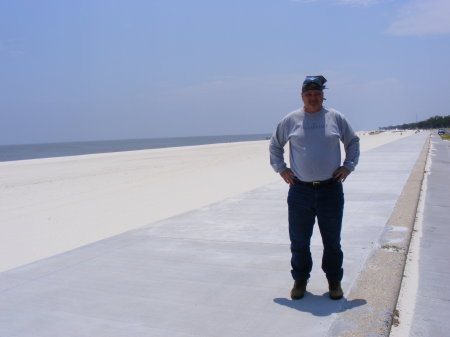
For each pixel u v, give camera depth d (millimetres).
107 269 4738
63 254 5332
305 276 3824
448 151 25516
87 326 3461
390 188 9523
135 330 3369
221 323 3428
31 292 4160
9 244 7398
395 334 3359
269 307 3676
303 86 3604
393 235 5652
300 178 3699
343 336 3146
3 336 3340
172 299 3906
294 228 3783
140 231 6379
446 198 8898
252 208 7902
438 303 3883
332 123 3592
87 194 13250
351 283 4078
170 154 34438
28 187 15195
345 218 6727
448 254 5211
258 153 33281
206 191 12695
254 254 5141
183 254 5207
